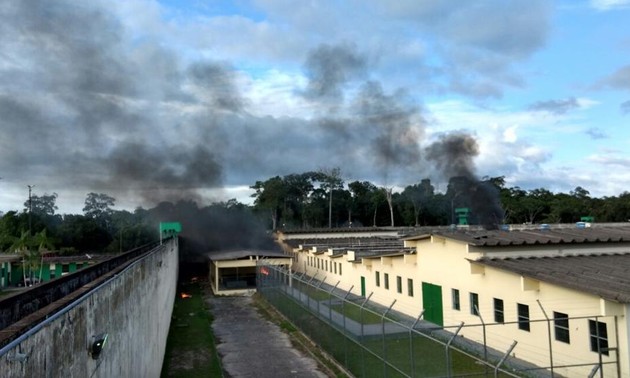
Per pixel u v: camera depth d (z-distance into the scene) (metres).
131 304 8.55
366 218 88.00
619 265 15.15
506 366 13.89
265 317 25.02
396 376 12.32
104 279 6.78
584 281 12.84
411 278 22.75
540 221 79.94
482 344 16.70
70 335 4.35
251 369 15.57
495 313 16.53
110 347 6.41
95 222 59.09
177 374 14.94
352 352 14.61
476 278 17.53
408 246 23.17
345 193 88.50
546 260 16.56
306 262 41.22
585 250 17.92
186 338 20.05
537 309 14.55
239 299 31.89
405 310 23.28
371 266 27.59
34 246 42.94
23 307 4.76
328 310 17.27
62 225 57.28
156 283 14.35
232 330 21.83
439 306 20.11
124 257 12.66
